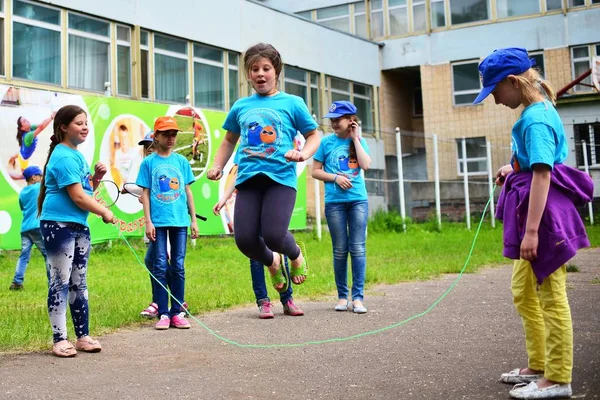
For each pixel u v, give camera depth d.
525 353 4.47
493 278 9.10
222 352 4.84
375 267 10.45
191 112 14.73
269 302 6.40
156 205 6.19
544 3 26.55
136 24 18.58
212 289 8.24
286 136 4.90
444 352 4.59
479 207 25.34
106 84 14.17
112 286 8.66
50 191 4.87
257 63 4.95
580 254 13.06
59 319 4.81
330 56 25.80
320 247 15.09
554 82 26.41
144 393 3.75
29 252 8.95
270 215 4.74
